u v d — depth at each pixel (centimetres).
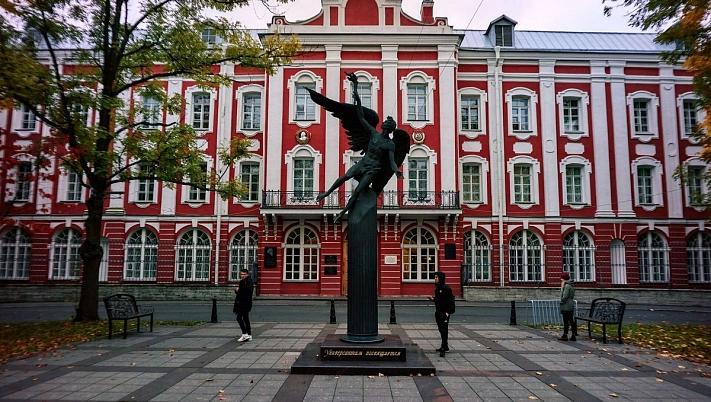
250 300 1120
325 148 2534
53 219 2570
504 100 2698
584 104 2711
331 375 778
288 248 2494
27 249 2581
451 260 2441
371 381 743
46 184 2584
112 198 2594
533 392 693
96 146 1461
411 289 2452
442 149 2522
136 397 661
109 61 1459
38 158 1153
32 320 1612
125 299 1195
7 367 840
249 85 2683
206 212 2609
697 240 2655
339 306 2042
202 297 2384
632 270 2580
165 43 1457
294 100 2581
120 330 1265
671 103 2733
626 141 2689
